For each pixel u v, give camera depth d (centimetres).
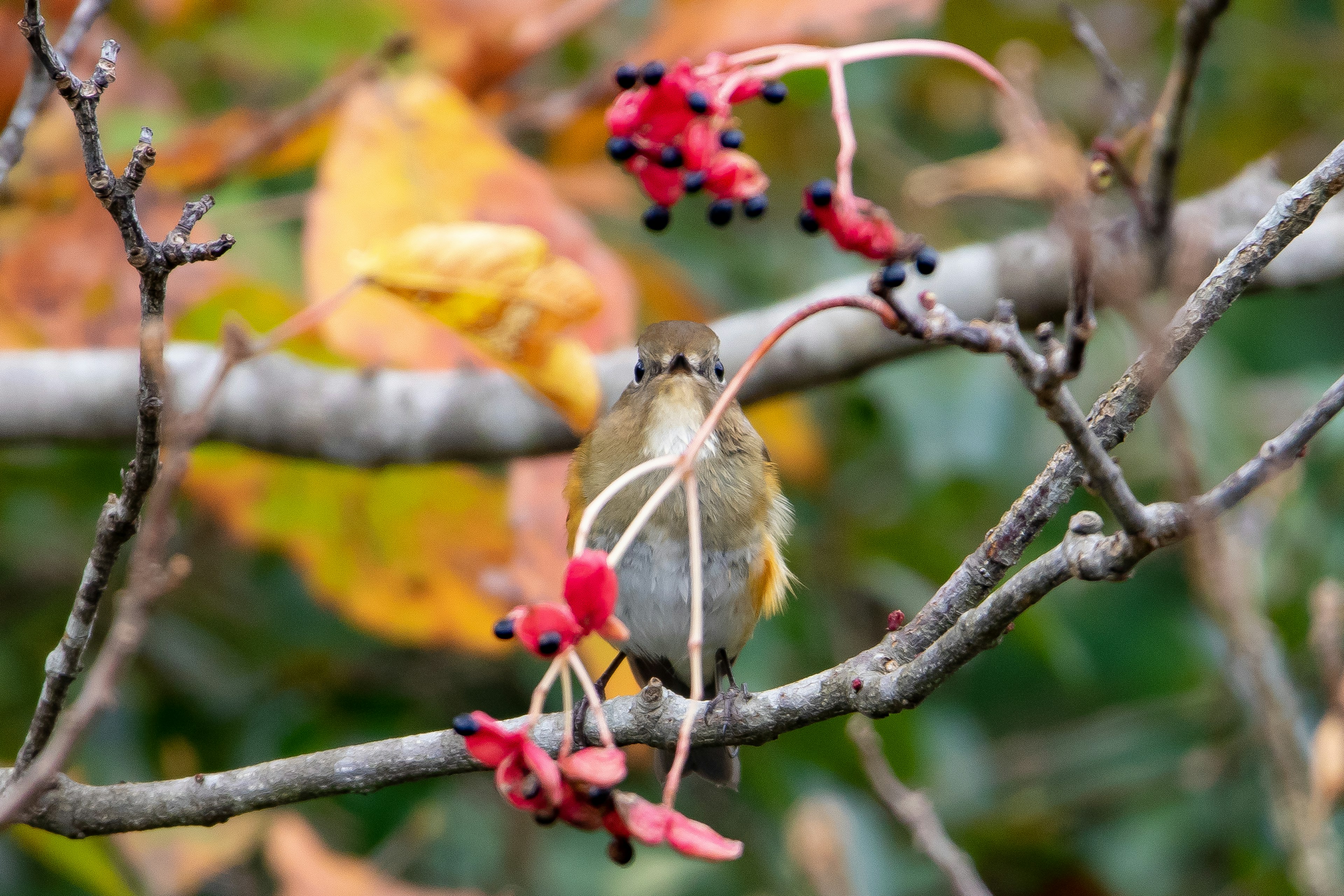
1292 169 864
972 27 875
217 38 776
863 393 838
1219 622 353
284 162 689
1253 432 845
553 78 862
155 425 369
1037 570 365
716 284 840
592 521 334
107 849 611
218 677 815
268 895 790
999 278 696
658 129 352
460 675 817
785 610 786
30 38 334
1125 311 313
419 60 729
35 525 845
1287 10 986
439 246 477
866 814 772
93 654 797
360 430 675
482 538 702
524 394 673
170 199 679
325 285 588
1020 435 809
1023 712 909
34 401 665
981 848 805
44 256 666
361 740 775
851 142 329
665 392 618
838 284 711
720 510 612
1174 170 509
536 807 330
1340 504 778
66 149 698
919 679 397
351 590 693
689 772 633
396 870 754
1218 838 788
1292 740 362
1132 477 814
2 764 702
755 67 370
